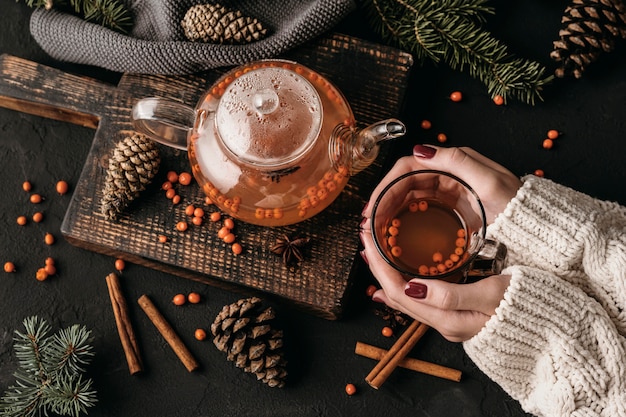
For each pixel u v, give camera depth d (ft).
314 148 2.19
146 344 2.62
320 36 2.55
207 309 2.63
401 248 2.27
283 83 2.17
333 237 2.47
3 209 2.68
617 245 2.24
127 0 2.57
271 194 2.24
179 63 2.49
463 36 2.56
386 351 2.57
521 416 2.56
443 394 2.58
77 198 2.50
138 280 2.64
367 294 2.61
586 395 2.23
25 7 2.74
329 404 2.59
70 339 2.50
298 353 2.61
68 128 2.71
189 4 2.52
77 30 2.52
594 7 2.47
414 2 2.54
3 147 2.70
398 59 2.54
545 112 2.69
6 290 2.65
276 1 2.57
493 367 2.31
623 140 2.67
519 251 2.29
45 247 2.67
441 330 2.29
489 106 2.69
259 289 2.47
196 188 2.50
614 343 2.22
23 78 2.57
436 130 2.69
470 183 2.25
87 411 2.59
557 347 2.23
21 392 2.48
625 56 2.69
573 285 2.28
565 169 2.68
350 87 2.54
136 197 2.49
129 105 2.54
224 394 2.60
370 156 2.26
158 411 2.60
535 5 2.72
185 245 2.48
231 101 2.16
